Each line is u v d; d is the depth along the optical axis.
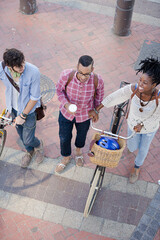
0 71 3.26
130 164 4.70
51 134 4.99
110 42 6.52
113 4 7.39
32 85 3.36
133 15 7.14
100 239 3.94
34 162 4.61
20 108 3.62
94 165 4.66
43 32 6.63
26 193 4.30
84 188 4.40
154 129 3.59
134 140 3.91
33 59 6.09
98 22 6.93
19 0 7.39
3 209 4.14
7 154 4.70
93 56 6.23
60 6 7.24
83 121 3.74
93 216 4.13
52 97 5.46
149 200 4.34
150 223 4.11
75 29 6.73
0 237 3.89
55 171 4.52
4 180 4.42
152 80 2.84
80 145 4.29
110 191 4.38
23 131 3.95
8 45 6.34
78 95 3.42
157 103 3.10
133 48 6.43
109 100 3.38
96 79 3.32
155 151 4.86
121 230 4.04
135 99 3.22
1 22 6.80
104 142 3.17
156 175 4.61
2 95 5.46
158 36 6.73
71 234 3.96
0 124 3.86
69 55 6.21
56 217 4.10
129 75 5.93
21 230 3.96
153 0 7.54
